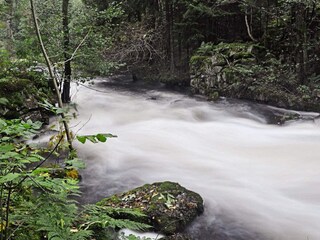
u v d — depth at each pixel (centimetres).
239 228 466
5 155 199
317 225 475
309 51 1274
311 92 1171
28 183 220
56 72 943
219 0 1448
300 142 898
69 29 981
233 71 1334
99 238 292
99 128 1038
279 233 456
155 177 646
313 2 1164
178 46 1798
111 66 1077
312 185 608
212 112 1246
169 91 1697
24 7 938
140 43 1734
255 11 1511
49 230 210
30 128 226
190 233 446
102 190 584
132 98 1534
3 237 224
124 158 751
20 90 820
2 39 1029
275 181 630
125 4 1748
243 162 740
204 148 849
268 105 1249
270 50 1427
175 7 1745
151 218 442
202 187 596
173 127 1066
